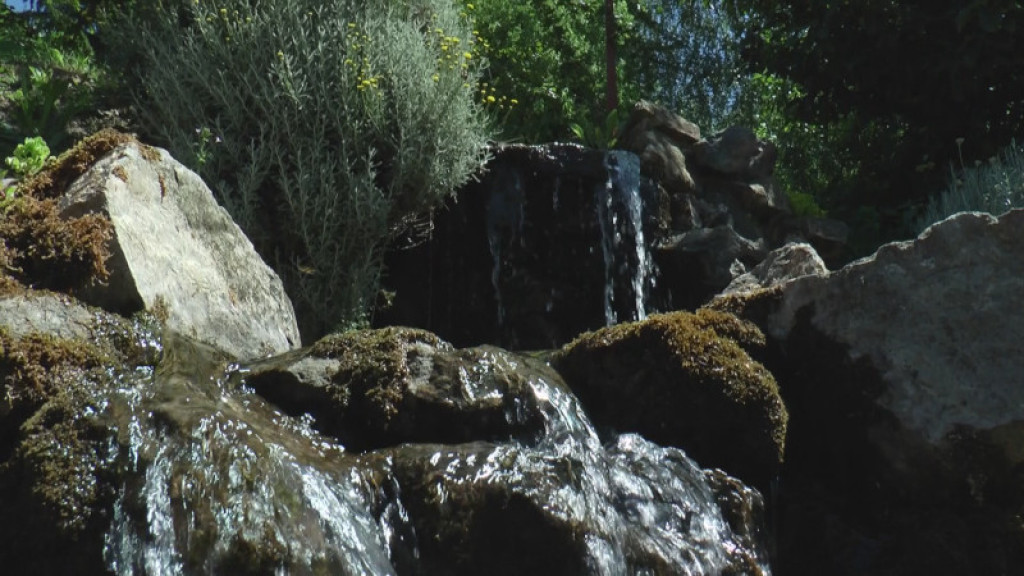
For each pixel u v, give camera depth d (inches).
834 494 183.9
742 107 508.1
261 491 123.7
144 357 147.0
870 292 183.3
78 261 153.6
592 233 310.8
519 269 307.6
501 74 422.0
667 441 171.5
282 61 274.7
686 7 508.4
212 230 185.8
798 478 186.4
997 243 178.4
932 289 180.2
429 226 302.2
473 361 157.5
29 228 156.6
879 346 181.0
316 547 122.8
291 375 149.2
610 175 314.0
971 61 329.7
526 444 152.3
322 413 147.3
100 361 139.7
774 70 385.1
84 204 160.1
